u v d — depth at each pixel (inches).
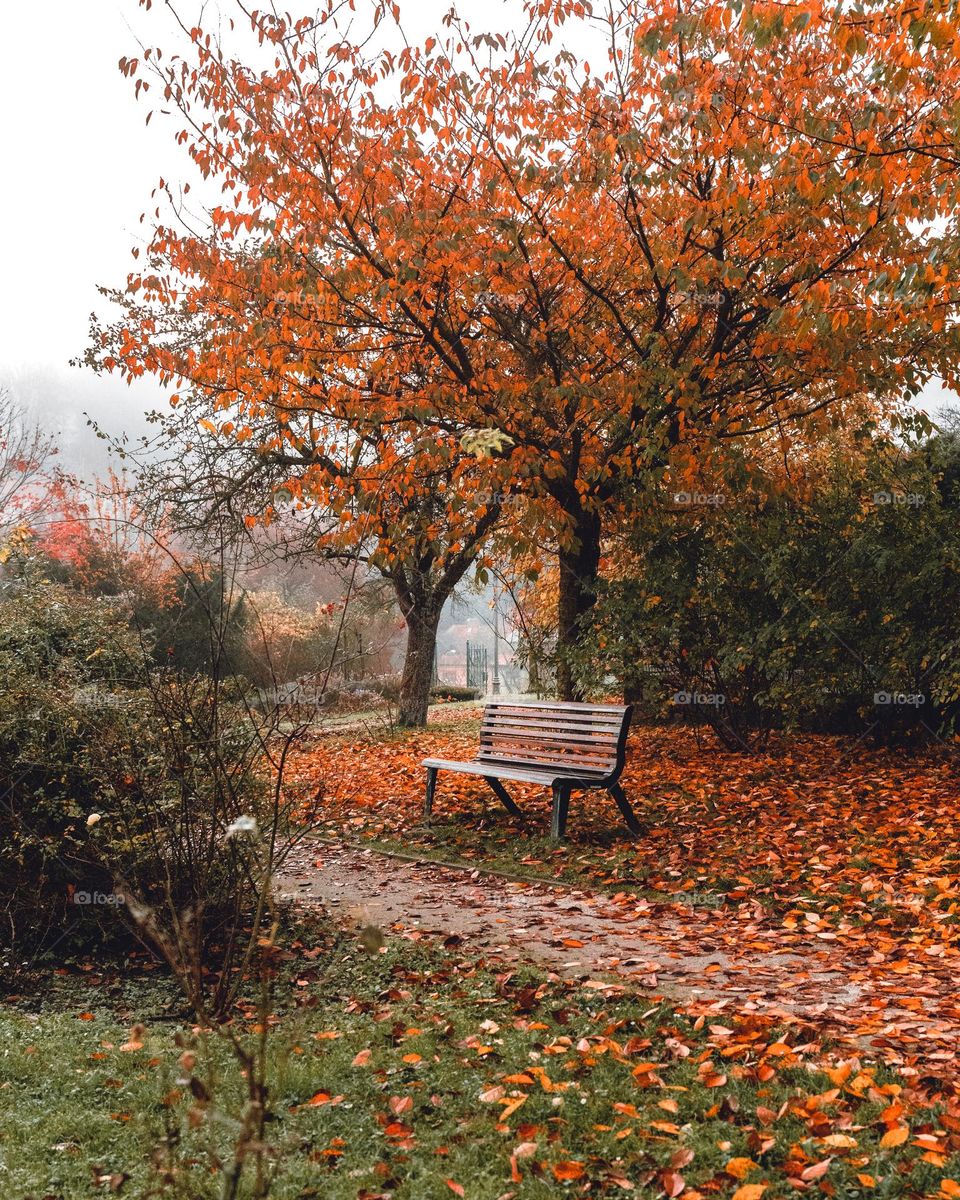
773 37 285.7
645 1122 126.9
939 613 392.5
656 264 426.9
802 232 405.1
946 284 307.9
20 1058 155.0
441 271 393.7
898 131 367.9
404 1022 170.6
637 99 382.0
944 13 244.2
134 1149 124.0
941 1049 147.2
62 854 219.9
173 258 410.3
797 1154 115.3
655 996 179.0
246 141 378.0
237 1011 183.9
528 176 361.1
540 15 370.9
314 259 402.3
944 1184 105.7
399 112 392.5
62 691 226.1
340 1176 115.5
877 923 223.3
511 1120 129.3
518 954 211.6
